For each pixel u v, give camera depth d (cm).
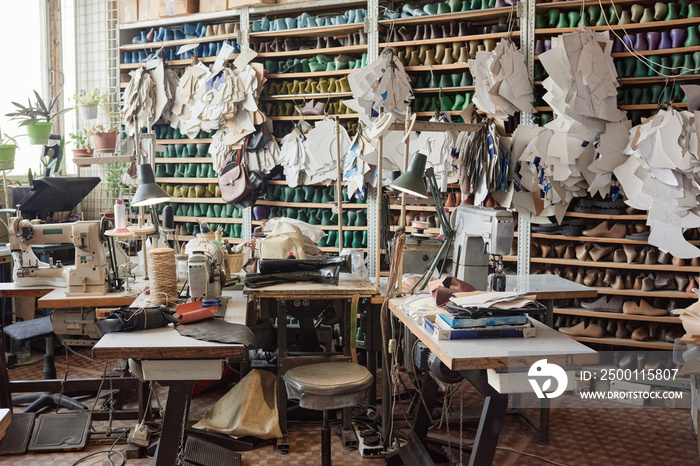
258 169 579
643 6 485
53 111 662
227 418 366
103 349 257
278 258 388
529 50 489
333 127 555
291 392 320
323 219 573
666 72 466
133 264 435
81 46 673
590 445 366
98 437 366
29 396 415
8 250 488
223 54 578
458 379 283
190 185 629
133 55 632
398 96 516
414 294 330
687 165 428
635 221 485
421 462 315
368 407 392
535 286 374
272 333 420
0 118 607
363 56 549
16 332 384
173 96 609
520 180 467
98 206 675
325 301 360
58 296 342
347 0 550
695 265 455
